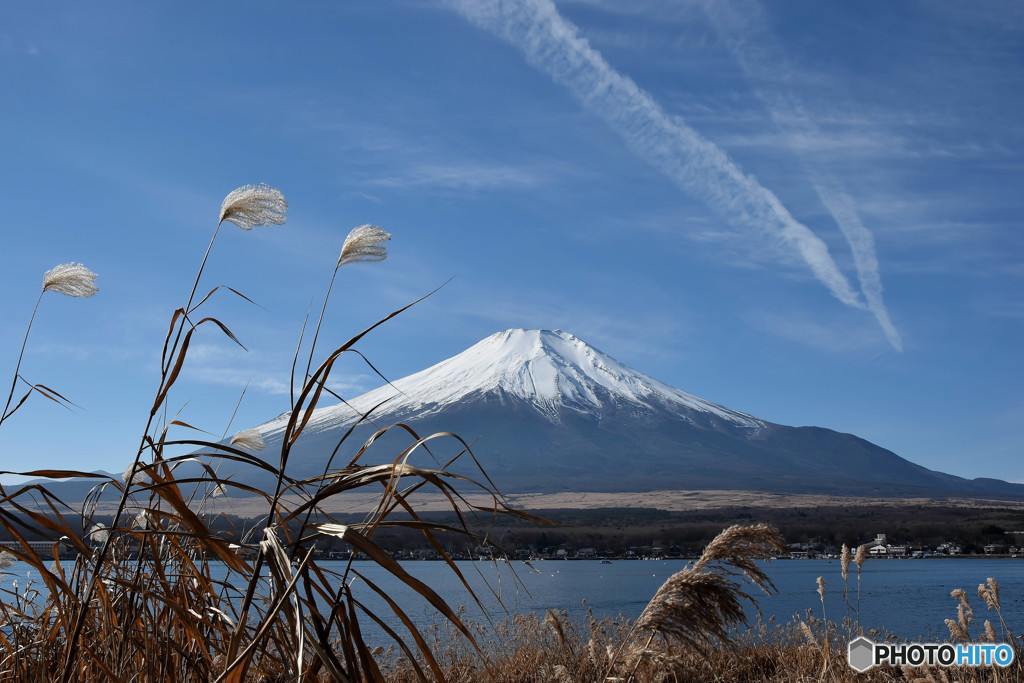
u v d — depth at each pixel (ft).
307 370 7.32
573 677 19.99
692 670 22.11
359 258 7.79
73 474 8.09
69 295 9.96
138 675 8.83
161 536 9.75
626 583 142.31
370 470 7.10
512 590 105.70
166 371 7.73
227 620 8.48
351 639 6.77
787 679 24.45
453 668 20.97
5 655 9.82
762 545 15.75
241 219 8.30
